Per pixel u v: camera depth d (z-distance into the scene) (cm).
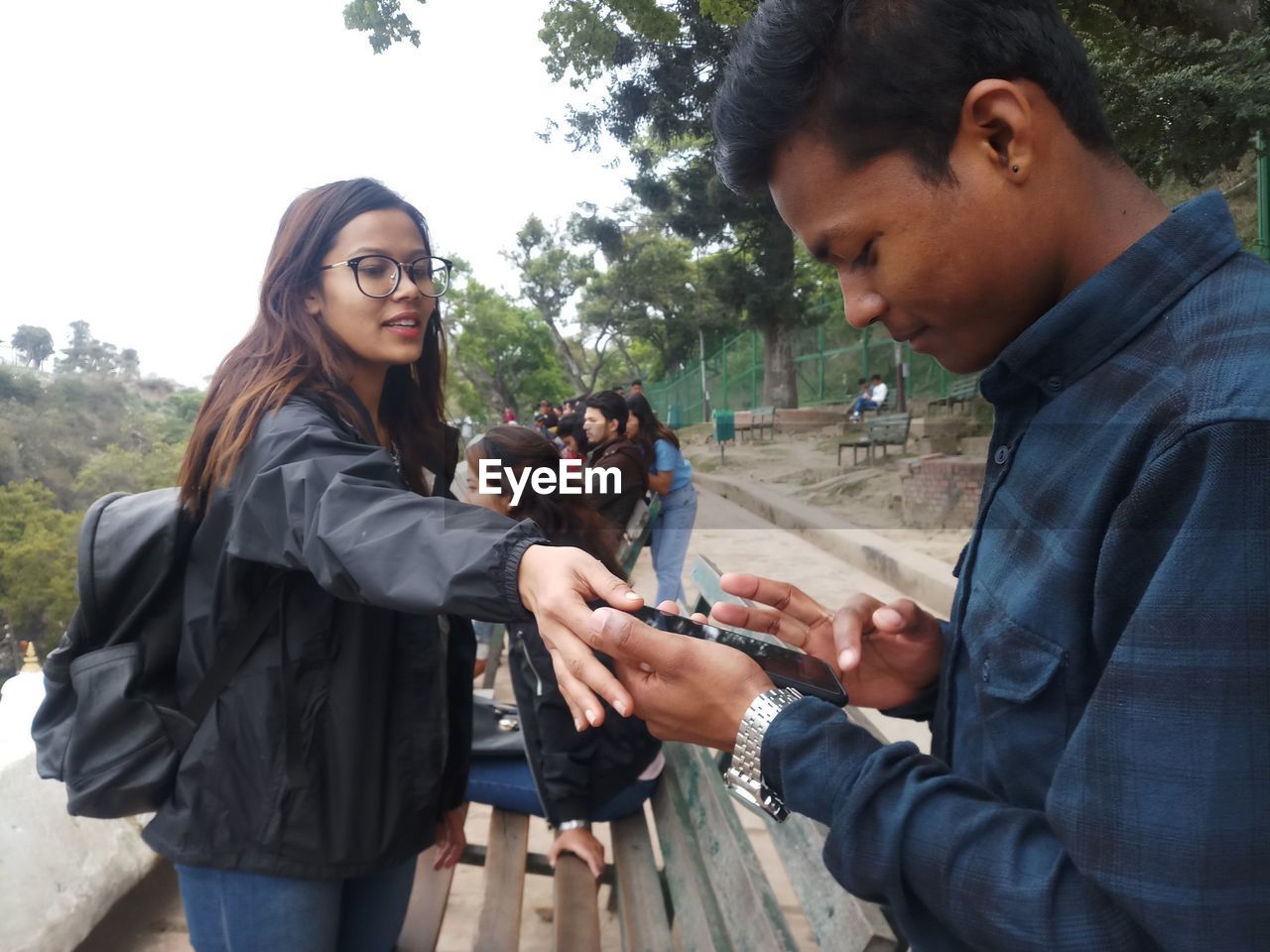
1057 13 72
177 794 132
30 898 216
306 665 128
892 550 300
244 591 126
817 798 75
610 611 84
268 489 116
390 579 102
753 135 75
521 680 223
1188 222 68
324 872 131
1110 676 58
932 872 67
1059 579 68
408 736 138
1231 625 54
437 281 155
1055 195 71
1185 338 64
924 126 69
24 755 233
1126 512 60
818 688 87
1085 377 70
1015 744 72
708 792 200
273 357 130
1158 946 58
